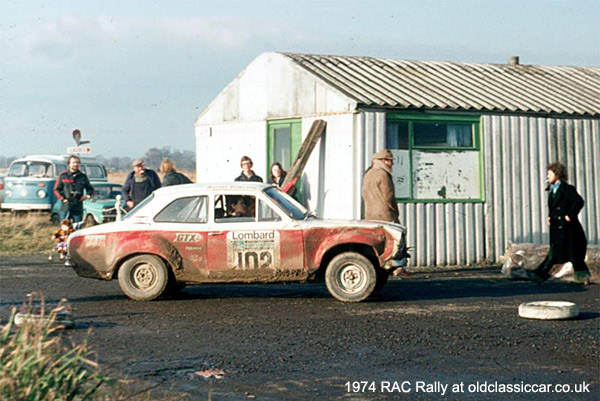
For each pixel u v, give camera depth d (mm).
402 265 12930
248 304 12680
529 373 8227
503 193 19312
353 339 9883
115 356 8836
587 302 13094
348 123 17906
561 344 9656
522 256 15984
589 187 20266
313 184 18859
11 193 31766
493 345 9586
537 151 19719
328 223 12930
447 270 17844
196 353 9023
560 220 15188
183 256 12867
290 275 12867
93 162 34375
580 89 21859
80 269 12984
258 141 20781
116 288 14602
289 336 10031
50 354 5516
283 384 7730
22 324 5723
